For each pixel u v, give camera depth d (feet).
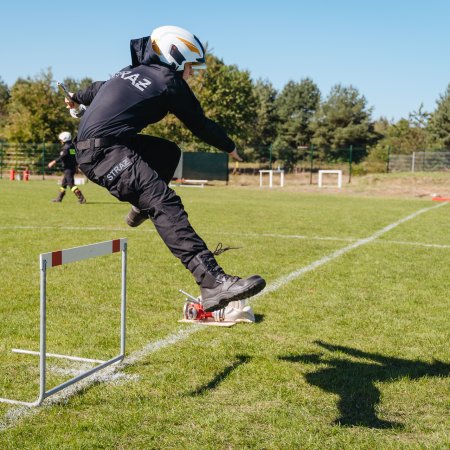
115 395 12.09
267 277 24.85
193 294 21.61
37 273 24.84
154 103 11.60
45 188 91.15
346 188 111.04
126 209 55.57
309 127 237.86
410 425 10.85
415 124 221.25
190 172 123.85
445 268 27.53
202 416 11.06
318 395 12.25
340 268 27.14
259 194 91.50
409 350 15.44
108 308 19.39
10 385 12.63
